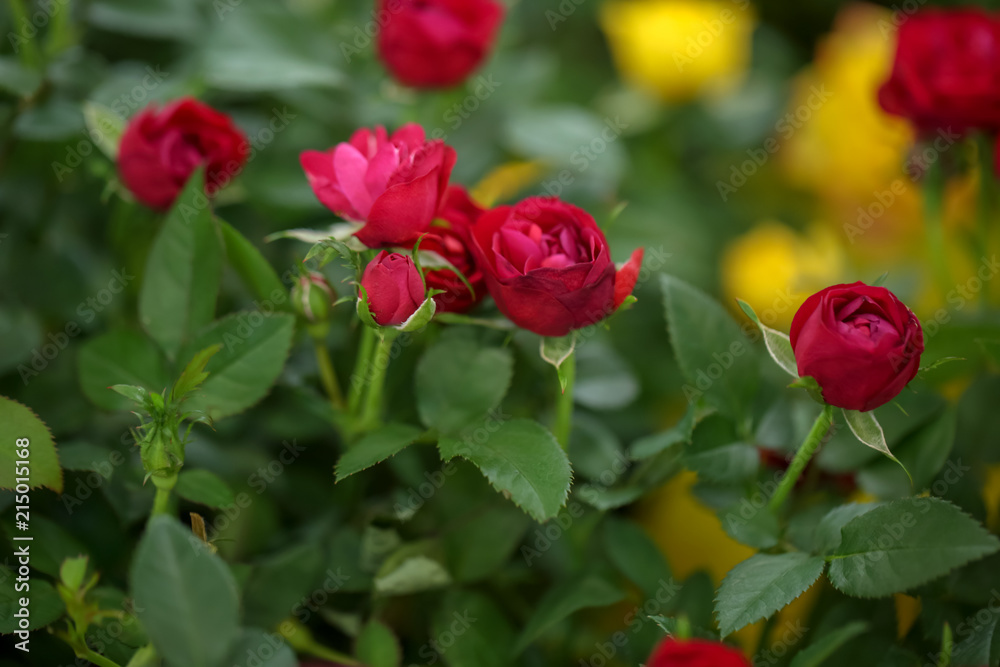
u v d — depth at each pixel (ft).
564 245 2.39
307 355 2.62
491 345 2.50
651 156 3.51
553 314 2.36
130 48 2.92
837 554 2.35
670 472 2.53
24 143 2.72
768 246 3.11
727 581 2.37
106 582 2.45
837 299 2.34
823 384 2.33
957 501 2.50
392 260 2.35
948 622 2.44
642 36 3.28
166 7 2.84
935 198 2.76
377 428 2.48
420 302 2.36
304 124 2.86
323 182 2.43
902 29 2.70
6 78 2.66
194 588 2.26
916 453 2.52
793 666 2.32
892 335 2.30
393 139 2.43
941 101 2.65
